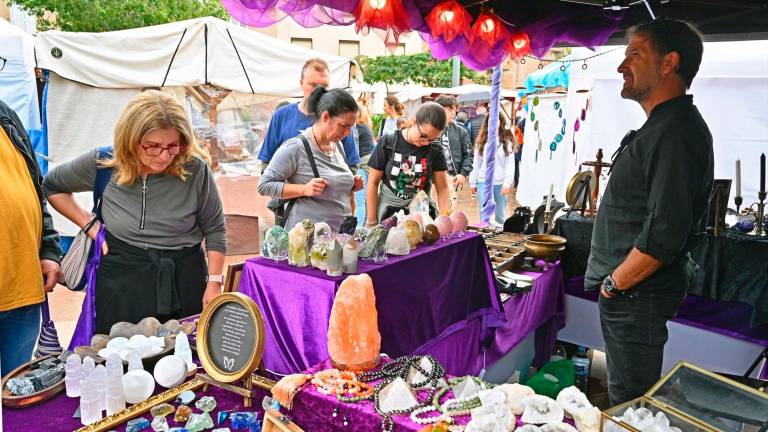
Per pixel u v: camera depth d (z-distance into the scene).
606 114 5.77
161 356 1.49
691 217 1.77
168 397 1.34
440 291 2.27
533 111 7.73
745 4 3.09
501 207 6.14
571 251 3.40
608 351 2.06
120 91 5.17
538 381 2.77
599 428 1.05
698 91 5.02
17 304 1.78
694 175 1.74
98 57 4.95
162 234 1.91
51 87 5.05
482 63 3.78
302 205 2.50
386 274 1.88
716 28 3.64
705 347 3.01
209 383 1.39
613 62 5.38
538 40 3.73
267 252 1.88
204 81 5.22
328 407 1.18
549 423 1.07
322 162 2.53
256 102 5.96
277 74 5.51
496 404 1.09
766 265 2.71
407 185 3.16
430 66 18.09
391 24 2.80
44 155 5.14
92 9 12.39
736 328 2.90
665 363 3.16
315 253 1.74
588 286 2.10
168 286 1.88
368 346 1.31
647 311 1.91
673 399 1.11
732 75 4.69
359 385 1.22
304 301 1.69
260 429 1.22
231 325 1.38
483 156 5.95
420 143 3.08
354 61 5.92
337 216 2.59
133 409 1.28
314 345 1.67
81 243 1.91
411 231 2.20
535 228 3.60
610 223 1.96
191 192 1.96
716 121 4.98
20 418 1.26
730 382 1.14
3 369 1.82
